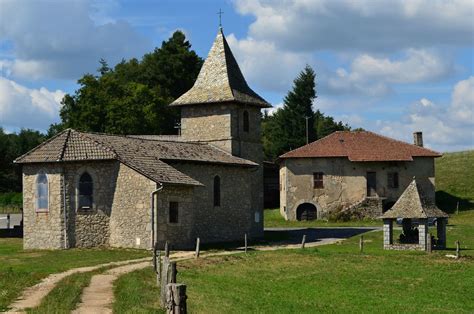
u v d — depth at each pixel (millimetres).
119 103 82188
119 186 41906
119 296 23312
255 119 54812
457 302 26719
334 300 26609
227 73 53281
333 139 73062
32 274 30016
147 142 46906
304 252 40812
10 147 106688
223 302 24031
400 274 33688
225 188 49531
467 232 52500
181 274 31609
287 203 71312
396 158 69125
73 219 42219
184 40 99938
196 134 53406
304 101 105812
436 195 76875
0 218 74875
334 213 69562
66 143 43438
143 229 41000
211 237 47812
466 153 94000
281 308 23875
